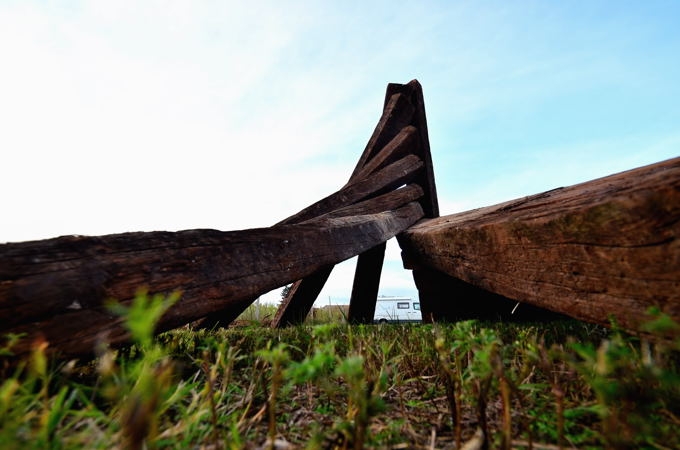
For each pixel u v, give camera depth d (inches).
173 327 62.8
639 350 50.4
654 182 45.1
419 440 43.4
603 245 50.9
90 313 52.2
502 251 77.8
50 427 34.0
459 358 50.3
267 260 83.4
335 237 111.2
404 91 233.9
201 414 41.0
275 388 37.2
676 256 41.2
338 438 37.4
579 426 43.8
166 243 65.6
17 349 45.2
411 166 203.8
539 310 138.1
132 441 22.8
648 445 37.1
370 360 60.6
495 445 39.0
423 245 134.0
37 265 49.7
